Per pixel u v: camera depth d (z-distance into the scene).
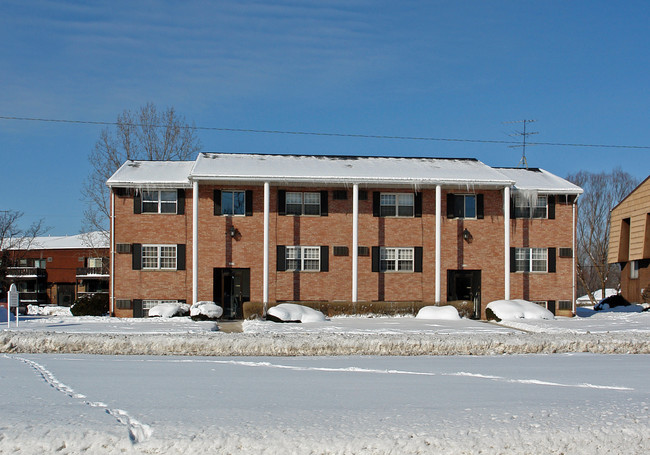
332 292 35.69
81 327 26.25
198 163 36.06
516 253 37.25
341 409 10.21
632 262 42.94
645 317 32.72
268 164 36.81
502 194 36.94
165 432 8.91
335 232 35.88
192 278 34.94
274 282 35.41
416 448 8.69
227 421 9.43
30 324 28.33
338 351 20.33
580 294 88.88
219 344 20.05
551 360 18.11
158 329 25.17
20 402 10.61
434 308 33.44
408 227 36.47
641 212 40.50
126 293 34.94
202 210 35.22
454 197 36.81
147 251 35.19
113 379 13.27
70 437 8.76
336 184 35.44
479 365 16.58
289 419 9.56
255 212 35.50
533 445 8.93
